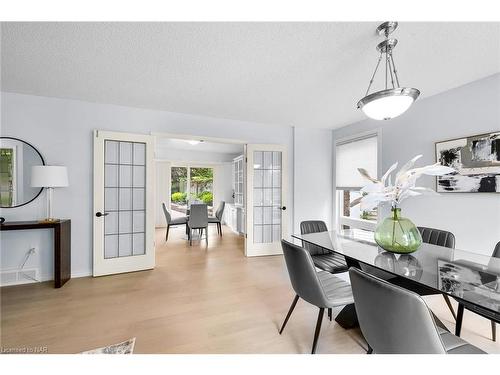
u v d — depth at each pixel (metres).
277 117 3.72
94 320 2.00
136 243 3.30
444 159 2.62
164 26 1.60
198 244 4.84
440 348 0.88
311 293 1.56
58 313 2.12
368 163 3.72
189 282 2.84
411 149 3.03
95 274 2.99
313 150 4.39
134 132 3.28
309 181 4.36
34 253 2.84
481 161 2.30
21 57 2.00
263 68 2.17
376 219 3.61
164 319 2.03
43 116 2.86
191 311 2.16
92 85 2.57
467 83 2.44
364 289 1.03
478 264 1.49
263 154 4.18
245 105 3.19
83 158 3.03
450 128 2.60
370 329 1.06
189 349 1.63
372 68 2.16
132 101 3.06
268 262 3.65
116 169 3.18
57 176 2.67
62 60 2.05
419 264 1.50
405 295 0.88
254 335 1.80
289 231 4.26
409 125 3.05
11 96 2.75
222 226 7.18
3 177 2.73
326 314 2.12
